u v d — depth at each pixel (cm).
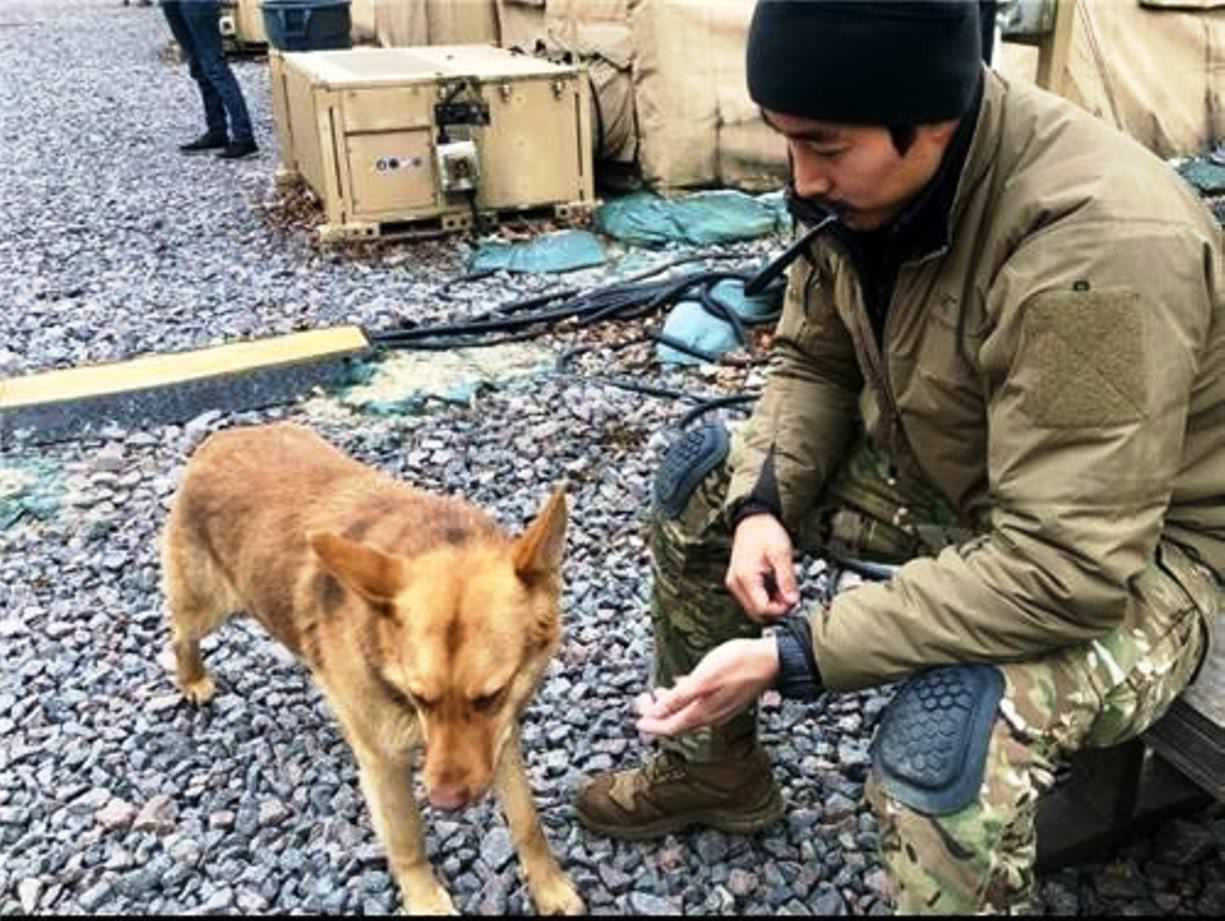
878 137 158
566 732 273
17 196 796
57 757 278
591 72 700
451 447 418
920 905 157
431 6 895
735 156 685
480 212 644
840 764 258
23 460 419
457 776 186
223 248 659
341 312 547
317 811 257
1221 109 763
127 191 799
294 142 733
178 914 232
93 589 345
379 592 194
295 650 236
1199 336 157
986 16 489
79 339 532
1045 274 156
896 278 179
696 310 496
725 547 218
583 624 313
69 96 1184
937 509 213
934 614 162
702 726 182
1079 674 162
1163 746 185
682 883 231
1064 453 155
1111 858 231
